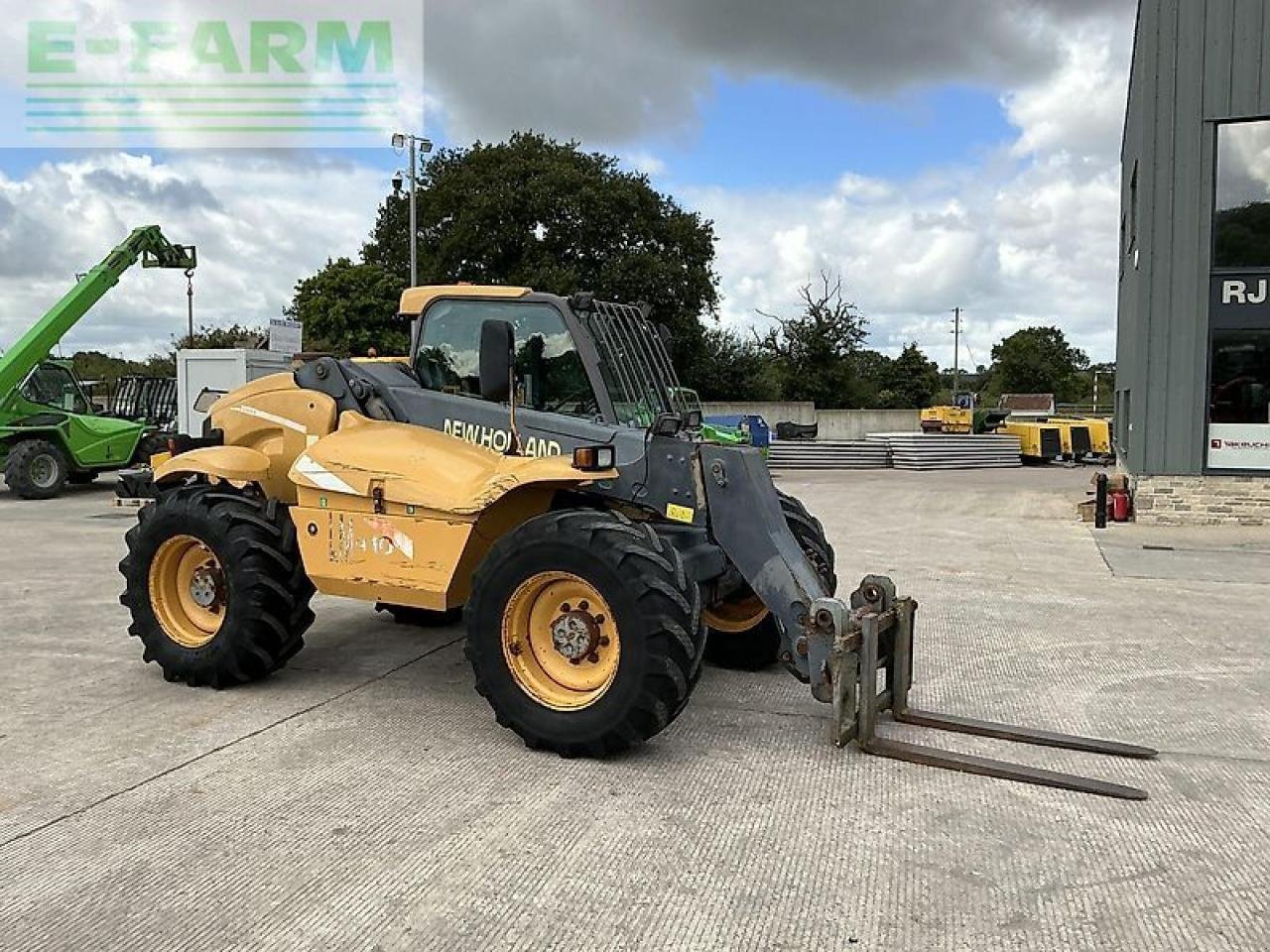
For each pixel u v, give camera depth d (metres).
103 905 3.29
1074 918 3.26
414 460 5.19
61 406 17.00
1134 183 15.77
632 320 5.89
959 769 4.53
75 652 6.51
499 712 4.75
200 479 6.23
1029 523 14.01
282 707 5.38
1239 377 13.13
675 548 4.83
